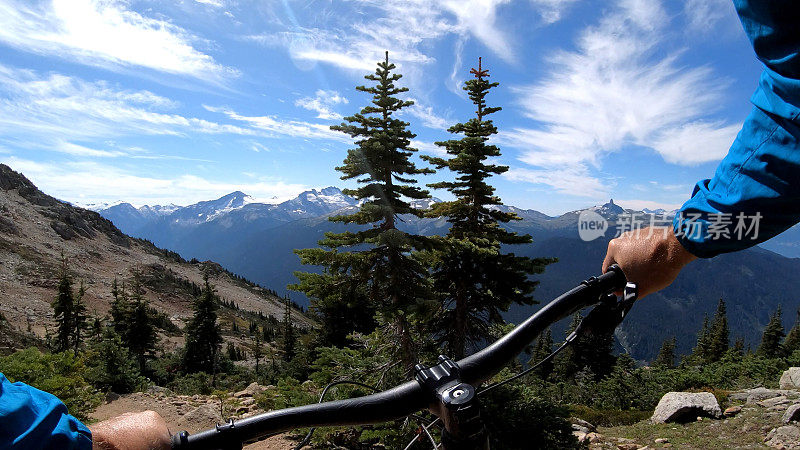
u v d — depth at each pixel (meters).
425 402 0.90
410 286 12.27
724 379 22.98
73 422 0.68
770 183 0.67
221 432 0.86
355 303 12.35
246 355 93.31
